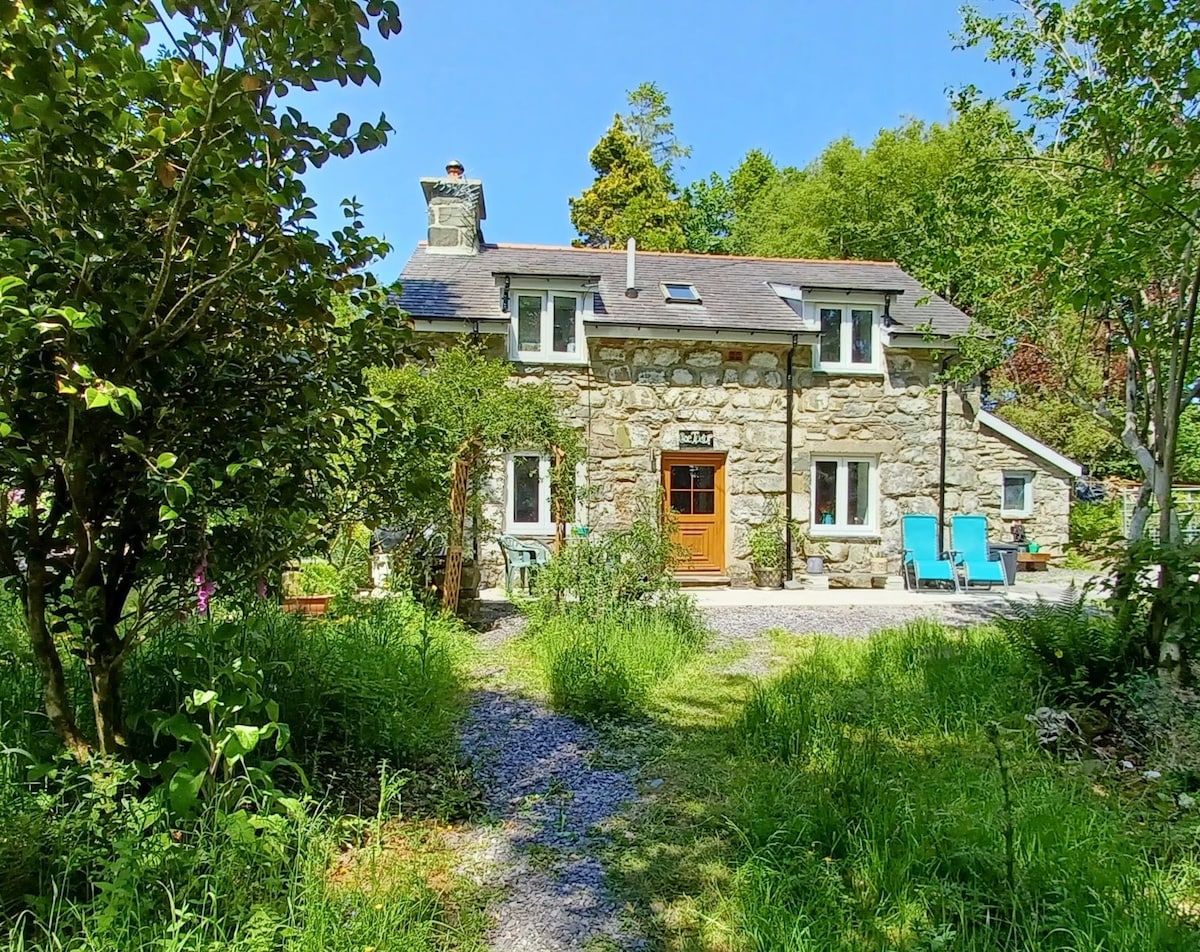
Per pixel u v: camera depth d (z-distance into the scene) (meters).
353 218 3.17
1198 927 2.45
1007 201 6.01
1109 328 5.72
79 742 2.90
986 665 5.51
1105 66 4.60
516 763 4.07
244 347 3.03
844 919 2.49
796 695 4.94
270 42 2.25
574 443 9.08
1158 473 4.95
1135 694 4.23
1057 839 2.85
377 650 5.06
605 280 12.46
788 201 25.70
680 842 3.18
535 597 7.58
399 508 3.48
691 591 10.95
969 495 12.16
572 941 2.49
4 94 1.99
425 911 2.56
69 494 2.70
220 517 2.70
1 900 2.14
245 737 2.62
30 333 2.10
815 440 11.77
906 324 12.02
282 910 2.34
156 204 2.32
